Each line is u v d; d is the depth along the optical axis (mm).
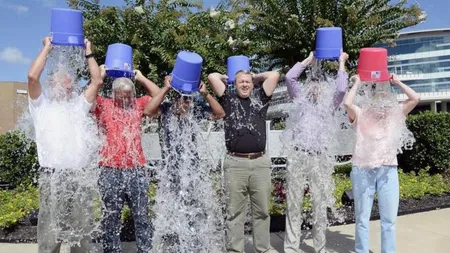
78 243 3371
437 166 8391
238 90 3674
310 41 12102
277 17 12219
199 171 3672
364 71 3689
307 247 4445
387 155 3631
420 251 4246
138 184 3402
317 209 3984
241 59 3926
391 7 12484
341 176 7660
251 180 3721
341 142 4691
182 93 3467
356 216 3773
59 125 3201
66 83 3268
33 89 3129
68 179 3305
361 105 3793
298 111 3965
